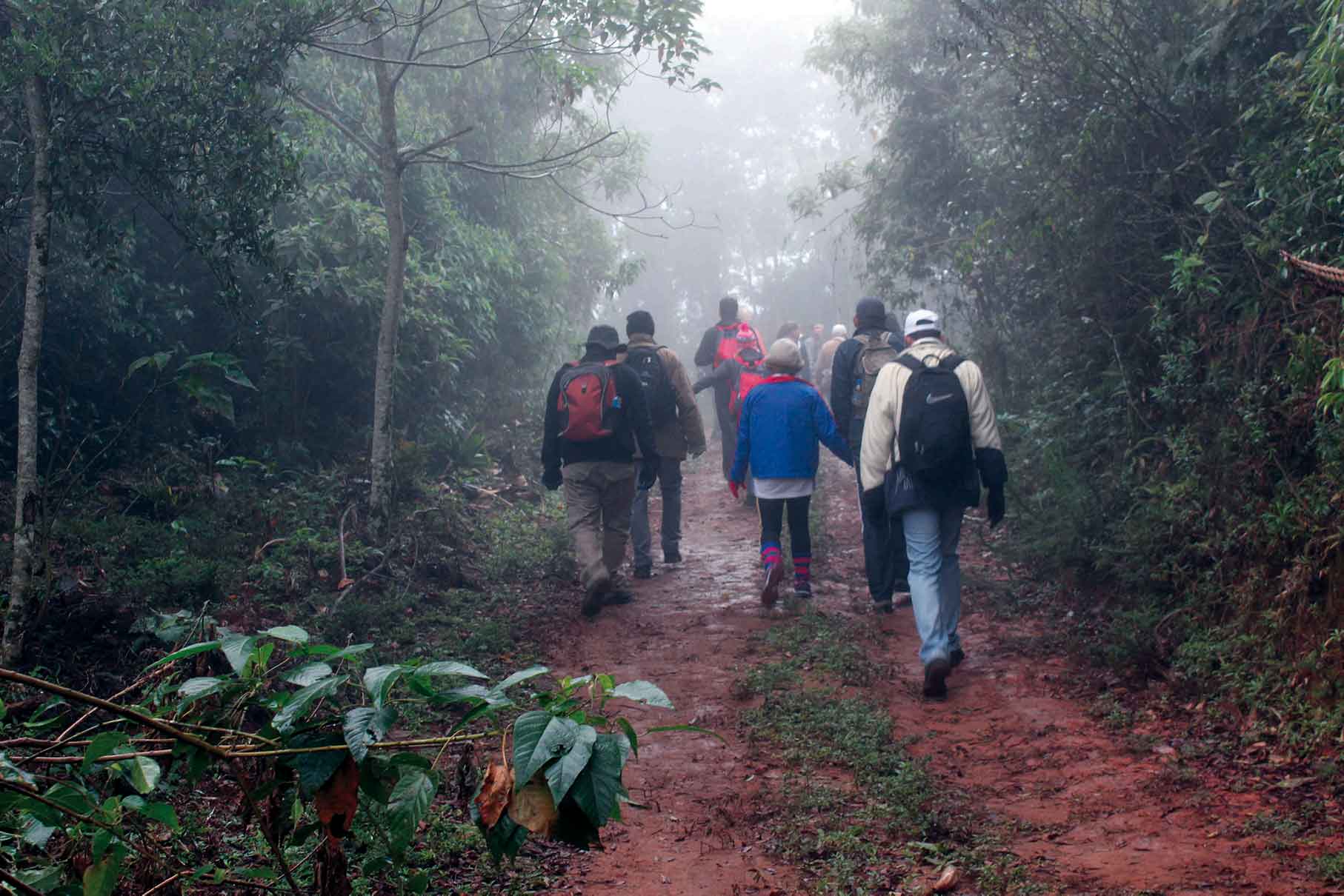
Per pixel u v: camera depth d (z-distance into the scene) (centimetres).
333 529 801
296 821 236
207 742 200
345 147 1120
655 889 347
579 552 731
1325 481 508
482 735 202
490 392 1388
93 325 837
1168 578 612
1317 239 565
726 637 677
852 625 685
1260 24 643
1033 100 830
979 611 712
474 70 1300
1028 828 390
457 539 855
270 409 960
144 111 568
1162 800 405
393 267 820
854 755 463
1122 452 734
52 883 205
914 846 371
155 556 659
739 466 762
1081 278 793
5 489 734
